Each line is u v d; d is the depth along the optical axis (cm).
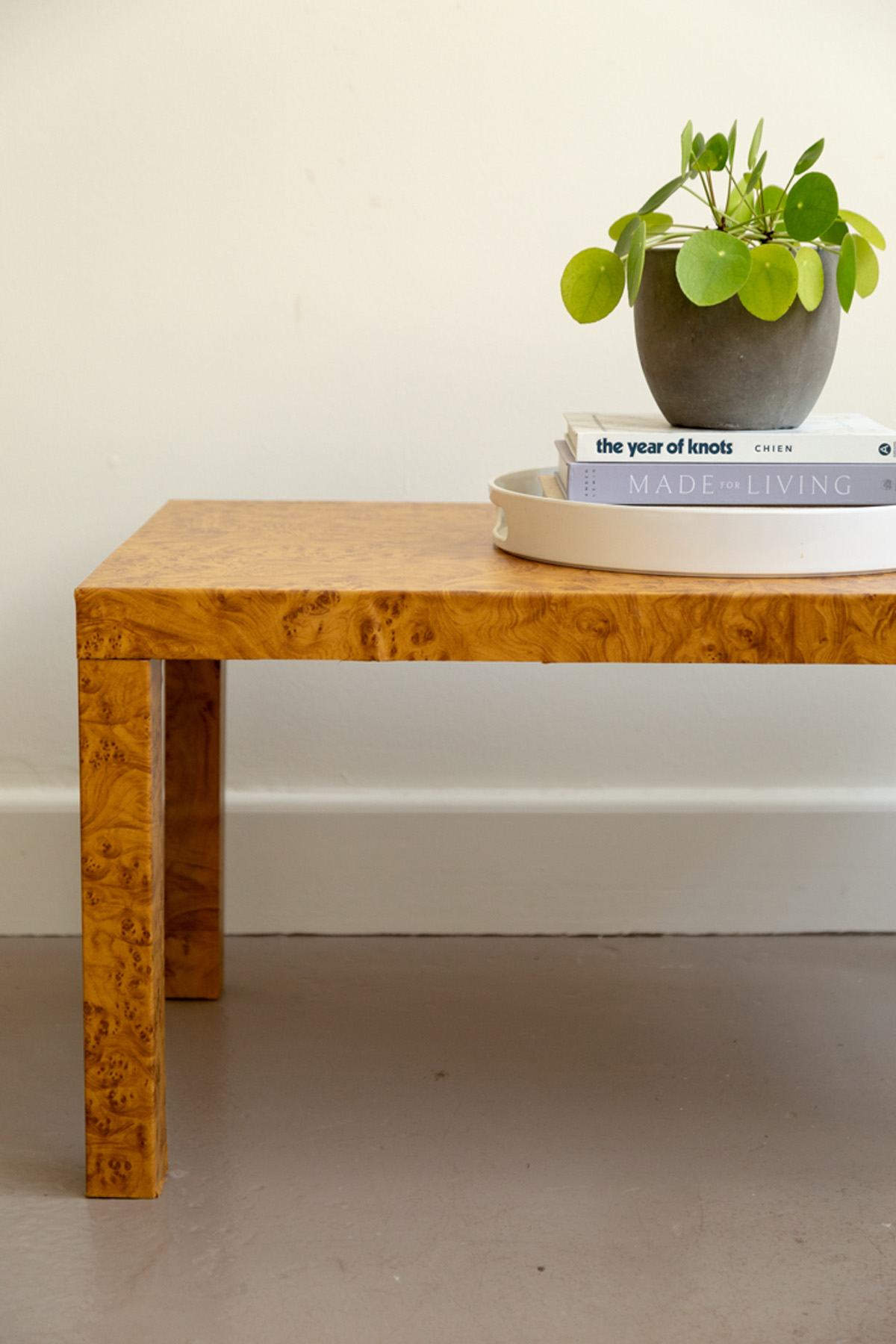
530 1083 127
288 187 151
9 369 154
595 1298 95
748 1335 91
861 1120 120
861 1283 97
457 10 148
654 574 103
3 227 151
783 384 107
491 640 96
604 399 157
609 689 162
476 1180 110
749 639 96
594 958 157
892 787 164
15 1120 119
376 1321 92
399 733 163
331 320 154
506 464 158
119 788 99
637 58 150
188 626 96
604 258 108
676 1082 127
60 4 146
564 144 151
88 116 149
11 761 161
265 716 162
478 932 164
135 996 102
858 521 101
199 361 155
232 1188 108
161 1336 90
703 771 164
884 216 153
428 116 150
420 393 156
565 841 162
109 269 152
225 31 148
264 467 158
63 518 157
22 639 159
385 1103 123
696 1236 103
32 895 162
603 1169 112
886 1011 142
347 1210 105
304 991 147
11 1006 142
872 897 164
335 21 148
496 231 153
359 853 162
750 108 151
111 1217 104
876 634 96
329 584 98
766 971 153
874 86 150
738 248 100
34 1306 93
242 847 162
